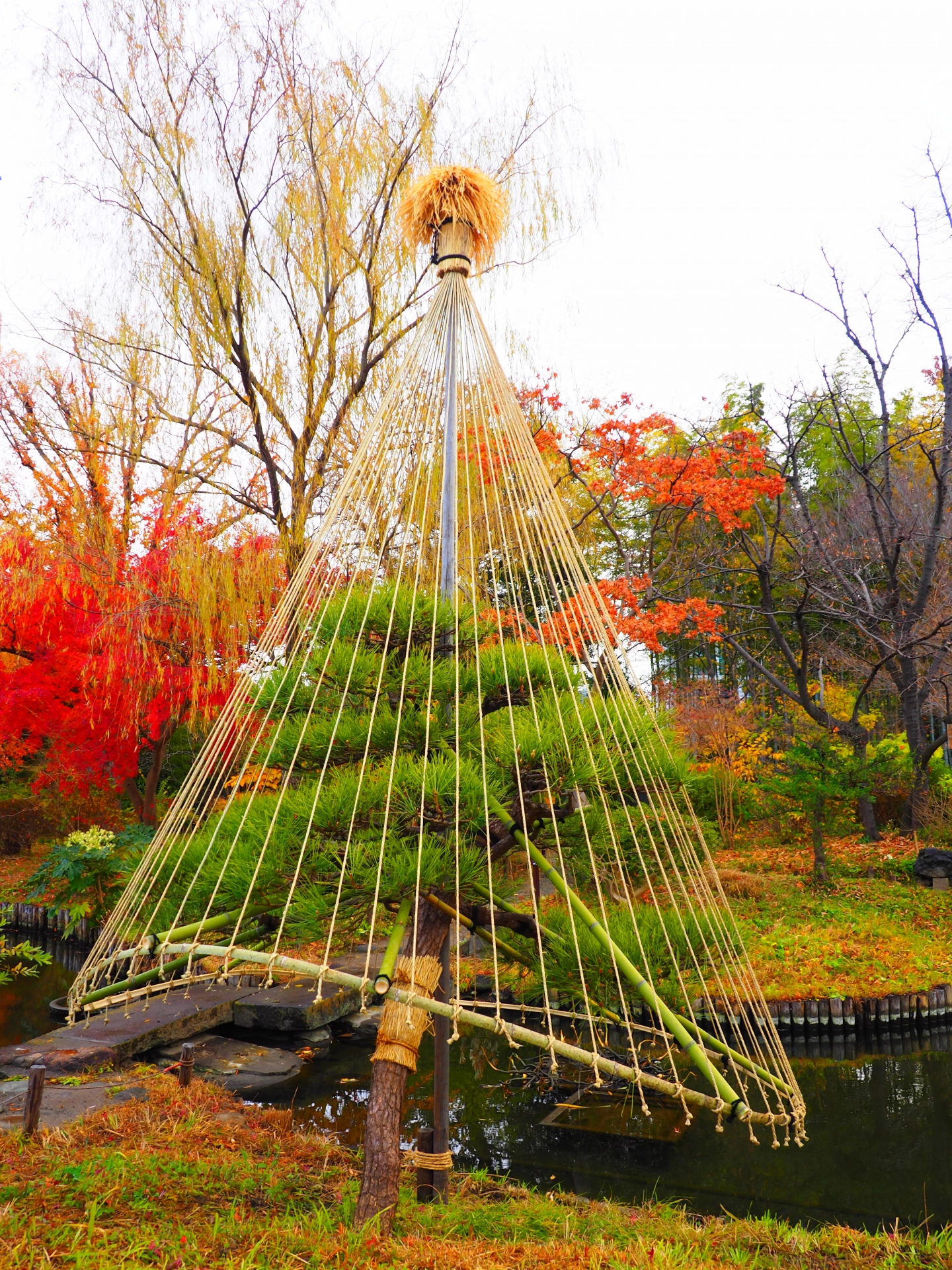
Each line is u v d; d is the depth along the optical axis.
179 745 13.01
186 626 8.22
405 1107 5.53
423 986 2.77
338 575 2.97
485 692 2.75
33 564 8.13
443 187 3.24
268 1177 3.56
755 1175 4.66
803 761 10.95
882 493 12.40
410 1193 3.46
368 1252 2.66
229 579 7.63
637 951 2.60
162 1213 3.11
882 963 8.30
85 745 9.29
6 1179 3.30
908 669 12.30
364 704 2.79
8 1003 8.00
